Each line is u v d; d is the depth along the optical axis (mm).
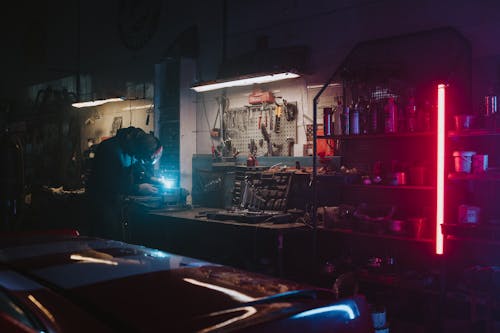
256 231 4660
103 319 1363
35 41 10750
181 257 1996
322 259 5066
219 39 6469
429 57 4602
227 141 6156
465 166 3939
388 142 4848
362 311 1655
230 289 1588
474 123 3949
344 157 5137
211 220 5086
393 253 4805
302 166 5402
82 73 9312
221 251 5441
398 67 4801
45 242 2205
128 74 8141
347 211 4684
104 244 2180
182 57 6680
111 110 8539
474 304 3779
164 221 5516
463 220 3916
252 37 6086
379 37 4934
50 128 10086
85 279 1619
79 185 8930
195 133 6766
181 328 1303
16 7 11391
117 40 8367
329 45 5316
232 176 5957
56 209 7859
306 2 5523
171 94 6797
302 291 1646
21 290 1540
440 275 4062
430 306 4152
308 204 5211
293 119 5566
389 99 4395
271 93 5699
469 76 4344
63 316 1366
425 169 4273
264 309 1457
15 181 6730
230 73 6184
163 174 6809
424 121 4191
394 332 3982
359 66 5051
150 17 7617
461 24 4406
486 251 4211
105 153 6035
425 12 4621
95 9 8922
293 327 1434
